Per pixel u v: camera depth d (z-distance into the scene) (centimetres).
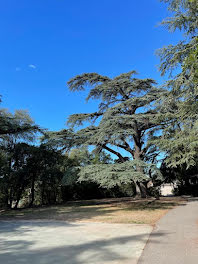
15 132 1798
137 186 2119
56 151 2044
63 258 432
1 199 2058
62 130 1888
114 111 1689
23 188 1983
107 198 2492
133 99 1625
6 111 2308
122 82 1772
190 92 788
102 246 514
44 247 528
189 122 896
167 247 479
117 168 1391
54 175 2011
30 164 1962
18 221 1077
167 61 854
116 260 407
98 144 1834
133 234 639
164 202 1678
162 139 1298
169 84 871
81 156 2189
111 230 723
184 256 410
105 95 1917
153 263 381
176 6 775
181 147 1219
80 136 1803
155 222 853
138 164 1440
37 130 1889
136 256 427
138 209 1333
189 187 2458
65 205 1909
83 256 440
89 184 2536
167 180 2428
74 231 735
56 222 988
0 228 859
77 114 1944
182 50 784
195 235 584
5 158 1950
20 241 602
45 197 2347
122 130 1573
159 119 1346
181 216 977
